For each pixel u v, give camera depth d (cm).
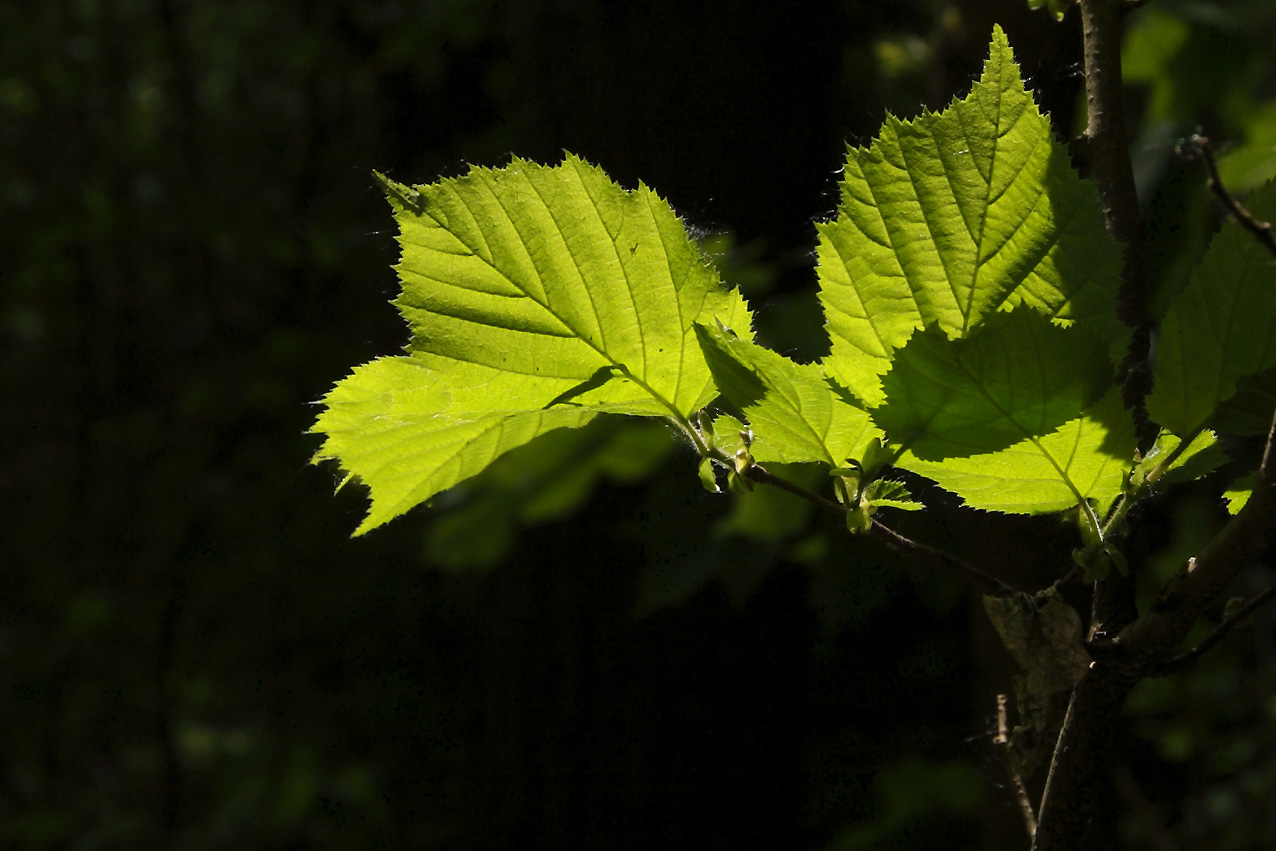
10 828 704
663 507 274
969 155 107
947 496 186
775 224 334
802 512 215
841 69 362
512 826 366
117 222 779
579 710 357
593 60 342
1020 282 106
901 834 375
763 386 106
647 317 109
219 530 758
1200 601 104
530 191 108
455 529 264
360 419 109
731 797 358
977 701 141
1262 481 103
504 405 109
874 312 107
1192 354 105
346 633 800
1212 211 146
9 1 828
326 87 862
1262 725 386
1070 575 107
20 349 869
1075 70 123
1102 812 122
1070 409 104
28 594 812
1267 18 302
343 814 729
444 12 634
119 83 849
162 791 746
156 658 787
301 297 812
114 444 813
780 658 360
